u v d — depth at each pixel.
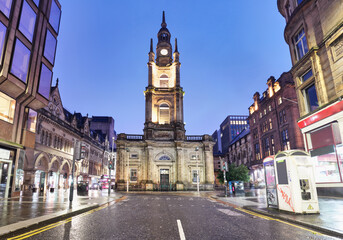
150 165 45.56
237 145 73.75
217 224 8.66
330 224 7.81
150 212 12.28
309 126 19.44
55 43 28.48
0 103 20.72
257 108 59.16
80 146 13.35
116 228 7.92
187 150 48.16
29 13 23.19
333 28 16.61
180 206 15.58
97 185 50.81
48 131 36.44
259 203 15.92
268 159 12.52
